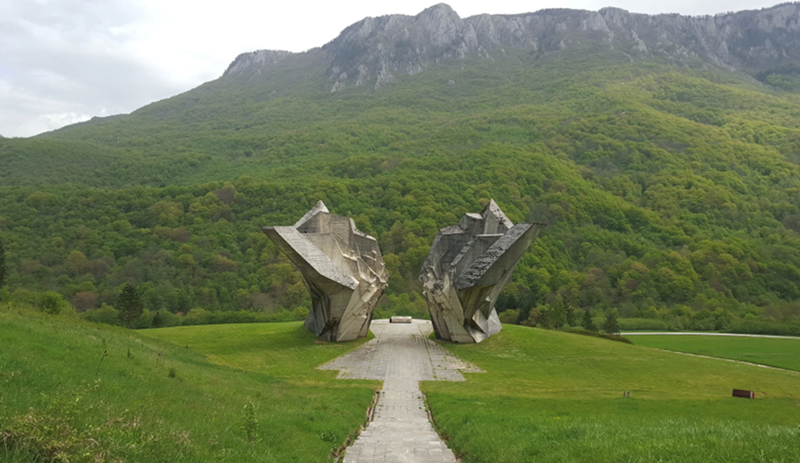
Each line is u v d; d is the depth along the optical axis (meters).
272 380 26.69
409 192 99.88
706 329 65.00
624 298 77.94
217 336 41.06
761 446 9.07
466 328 42.94
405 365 34.56
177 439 9.49
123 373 15.38
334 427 15.15
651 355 39.66
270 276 74.00
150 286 67.62
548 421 16.62
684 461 8.70
